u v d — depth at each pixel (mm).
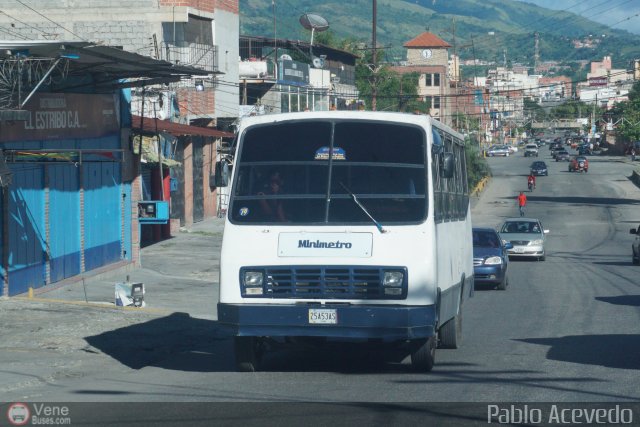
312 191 13578
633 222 64750
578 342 17438
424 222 13273
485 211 73250
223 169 13953
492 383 13055
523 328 20047
